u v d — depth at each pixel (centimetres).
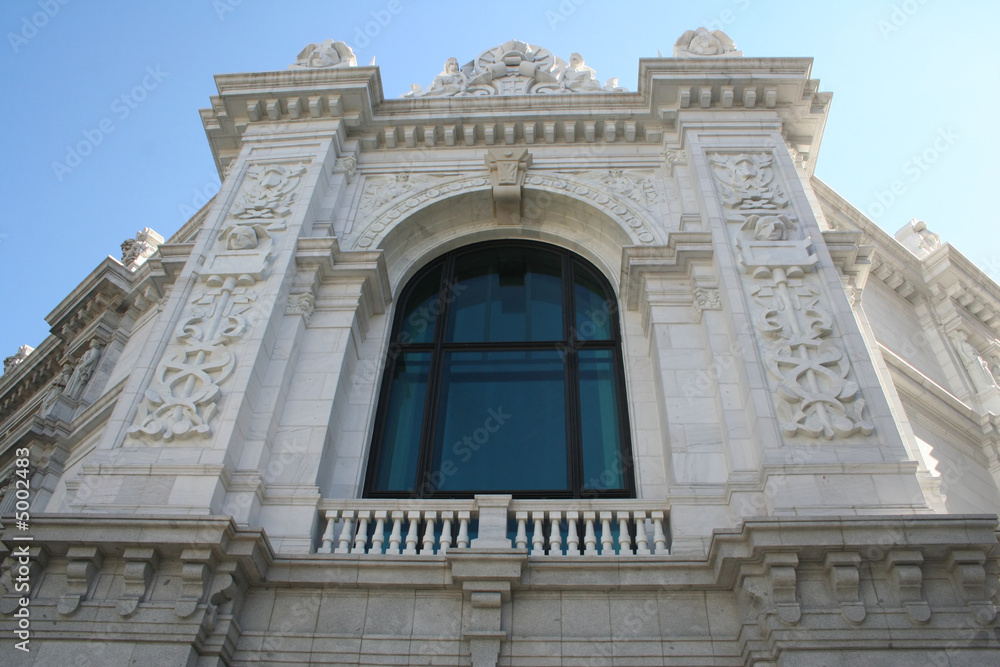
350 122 1689
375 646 912
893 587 876
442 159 1688
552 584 945
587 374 1398
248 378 1155
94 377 1998
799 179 1471
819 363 1131
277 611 945
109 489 1016
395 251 1589
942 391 1631
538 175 1630
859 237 1385
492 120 1688
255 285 1320
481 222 1658
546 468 1262
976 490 1546
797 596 874
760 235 1339
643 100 1697
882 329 1830
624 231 1508
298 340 1295
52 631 877
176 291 1297
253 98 1683
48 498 1752
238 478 1062
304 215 1448
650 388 1315
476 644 898
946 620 846
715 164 1506
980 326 2086
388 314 1490
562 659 894
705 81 1611
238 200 1501
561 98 1717
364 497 1229
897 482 985
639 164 1639
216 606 908
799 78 1602
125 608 884
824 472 998
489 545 998
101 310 2195
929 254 2077
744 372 1132
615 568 951
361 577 956
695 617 919
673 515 1036
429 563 962
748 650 861
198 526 923
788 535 887
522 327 1505
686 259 1367
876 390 1098
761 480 1019
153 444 1074
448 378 1405
